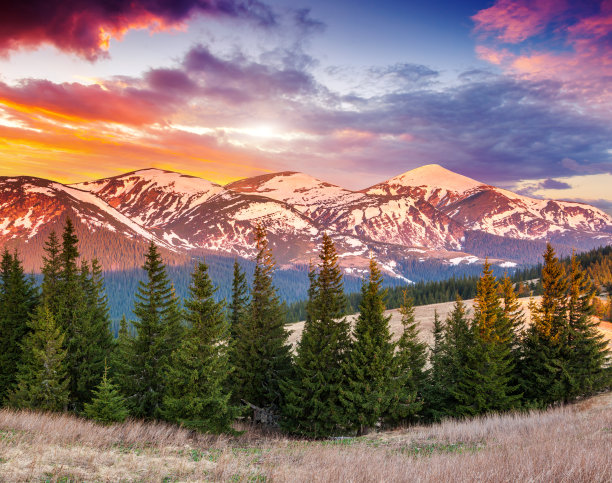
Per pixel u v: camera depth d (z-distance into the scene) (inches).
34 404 1177.4
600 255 6284.5
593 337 1533.0
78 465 470.9
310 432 1283.2
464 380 1422.2
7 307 1563.7
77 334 1362.0
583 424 791.1
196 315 1042.1
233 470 488.7
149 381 1176.8
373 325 1338.6
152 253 1255.5
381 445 820.6
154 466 495.8
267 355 1501.0
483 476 394.0
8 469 418.3
